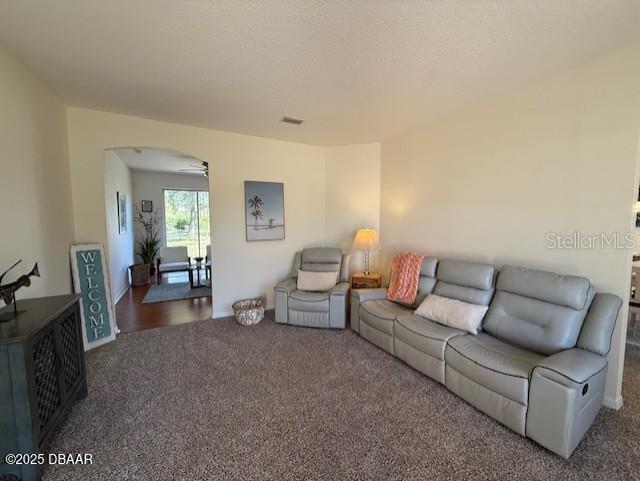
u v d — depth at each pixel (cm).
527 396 168
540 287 212
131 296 499
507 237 260
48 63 214
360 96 267
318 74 227
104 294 312
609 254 201
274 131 376
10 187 200
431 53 196
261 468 152
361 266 431
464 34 175
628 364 252
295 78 233
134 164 604
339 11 155
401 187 381
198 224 777
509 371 176
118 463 155
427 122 334
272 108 297
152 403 206
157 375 243
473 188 288
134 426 183
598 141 203
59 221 276
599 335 181
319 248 410
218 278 390
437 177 328
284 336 324
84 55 203
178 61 209
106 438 172
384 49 192
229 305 399
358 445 168
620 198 194
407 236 373
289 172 426
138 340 314
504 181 260
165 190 735
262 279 419
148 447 166
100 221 319
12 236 202
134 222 692
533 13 157
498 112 263
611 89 195
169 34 178
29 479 140
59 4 152
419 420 189
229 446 167
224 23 167
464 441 171
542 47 189
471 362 198
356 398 212
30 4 152
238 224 397
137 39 183
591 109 205
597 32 173
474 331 232
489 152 272
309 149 438
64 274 281
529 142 241
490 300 247
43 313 165
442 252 324
